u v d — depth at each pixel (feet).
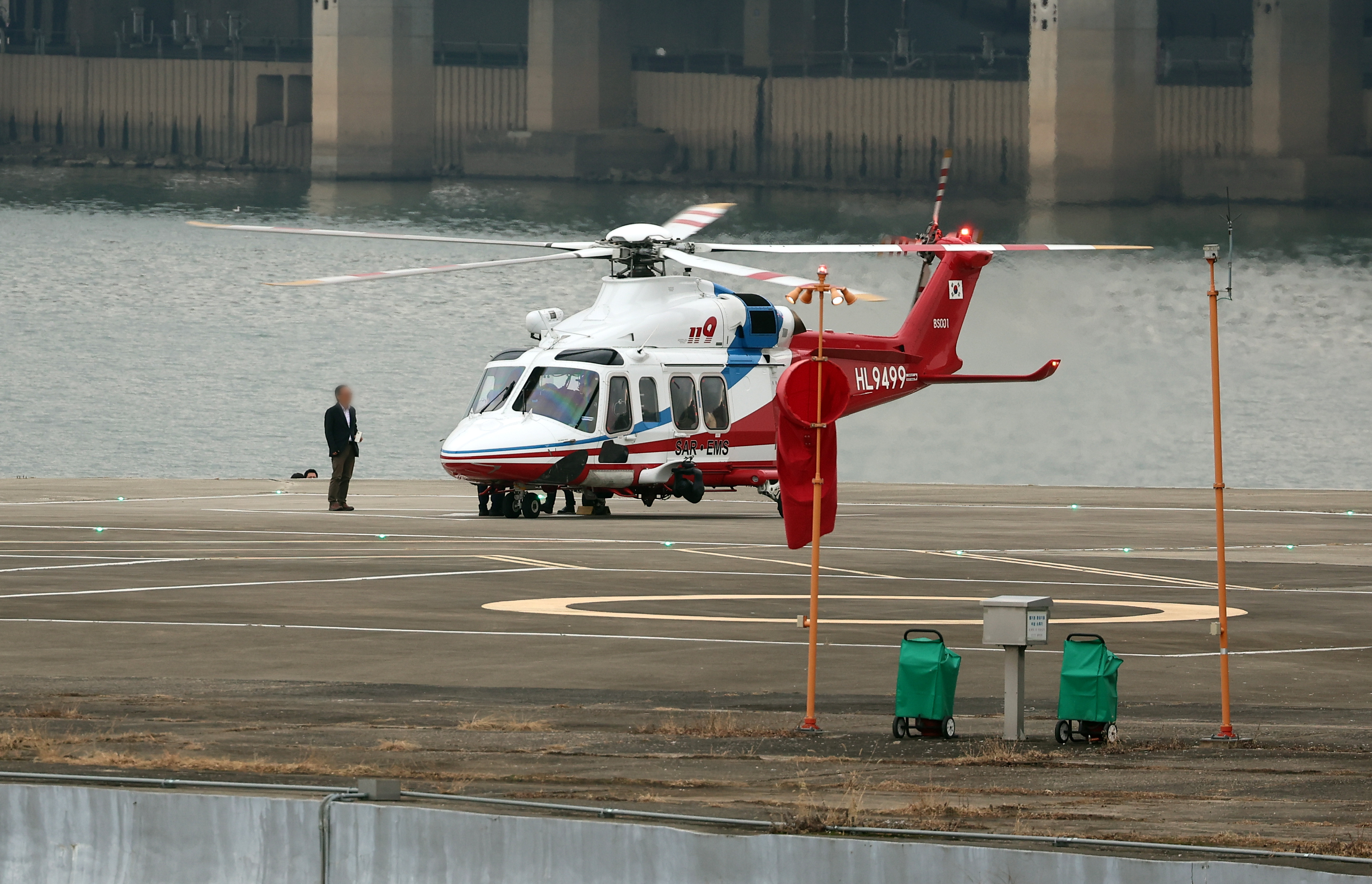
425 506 457.68
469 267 408.87
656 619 261.03
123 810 118.21
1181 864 106.22
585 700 195.52
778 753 162.91
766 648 235.40
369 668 216.74
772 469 448.65
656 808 131.13
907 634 175.42
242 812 116.67
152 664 217.56
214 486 514.68
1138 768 156.76
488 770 150.20
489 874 113.29
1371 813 135.64
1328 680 217.15
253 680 206.28
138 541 360.07
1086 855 107.76
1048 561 344.90
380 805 116.47
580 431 419.74
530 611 268.00
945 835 117.50
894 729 172.35
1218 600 291.38
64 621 250.57
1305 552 370.73
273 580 298.97
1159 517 445.78
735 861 110.83
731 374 442.50
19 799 119.65
